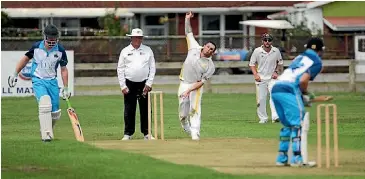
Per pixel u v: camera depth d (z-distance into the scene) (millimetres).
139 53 48875
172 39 100938
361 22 132750
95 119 63219
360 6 135000
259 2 142125
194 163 37781
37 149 41312
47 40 44906
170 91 92562
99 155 39344
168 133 52906
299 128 36469
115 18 124375
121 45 99938
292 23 131625
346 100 80250
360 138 48375
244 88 93250
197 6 141625
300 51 99938
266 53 60594
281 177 33312
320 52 36844
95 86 96375
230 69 108438
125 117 49156
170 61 100938
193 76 47656
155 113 49156
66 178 33719
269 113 69312
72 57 88438
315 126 56406
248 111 69812
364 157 40000
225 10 141375
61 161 37719
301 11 132375
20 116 65875
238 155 40406
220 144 44938
